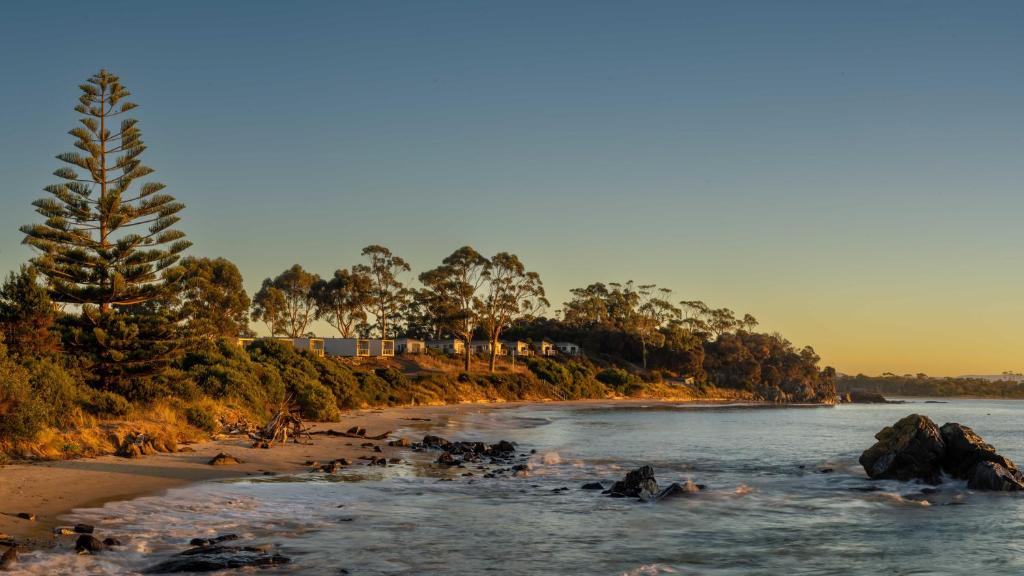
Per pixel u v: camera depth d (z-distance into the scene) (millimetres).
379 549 14500
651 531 16859
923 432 26125
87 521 15773
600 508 19703
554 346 155375
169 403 34844
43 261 36281
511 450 35406
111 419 29531
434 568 13227
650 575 13047
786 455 34906
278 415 34219
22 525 14922
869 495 22422
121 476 21281
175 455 26781
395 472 26266
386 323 148125
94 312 35688
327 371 70188
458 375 105562
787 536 16531
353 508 18703
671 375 159000
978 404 170875
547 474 26781
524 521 17719
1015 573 13531
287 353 66750
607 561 14000
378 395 78812
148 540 14359
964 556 14797
